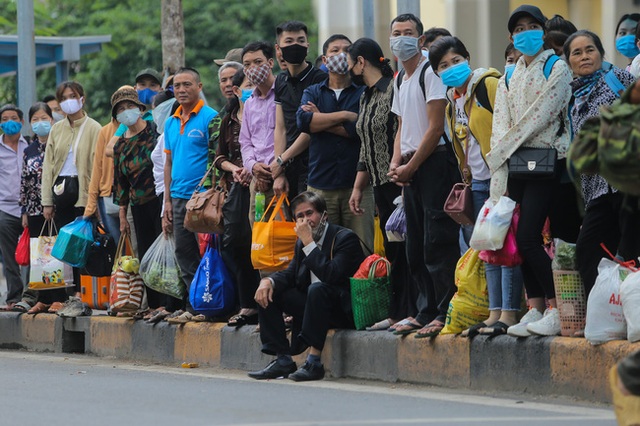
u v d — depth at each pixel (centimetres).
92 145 3116
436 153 2142
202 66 7362
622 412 1293
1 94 6900
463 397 1933
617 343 1803
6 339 3319
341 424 1590
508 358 1978
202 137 2672
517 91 1991
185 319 2695
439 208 2139
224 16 7550
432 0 3884
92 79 7275
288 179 2489
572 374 1870
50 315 3159
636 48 2311
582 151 1295
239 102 2609
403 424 1590
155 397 1919
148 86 3094
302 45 2459
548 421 1623
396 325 2227
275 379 2266
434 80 2127
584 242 1902
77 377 2289
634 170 1239
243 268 2556
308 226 2245
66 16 7381
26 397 1948
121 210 2894
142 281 2862
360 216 2388
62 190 3098
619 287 1814
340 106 2388
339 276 2248
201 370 2550
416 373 2152
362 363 2261
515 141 1967
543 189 1961
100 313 3250
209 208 2525
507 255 1975
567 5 3672
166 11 3669
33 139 3419
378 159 2286
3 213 3350
